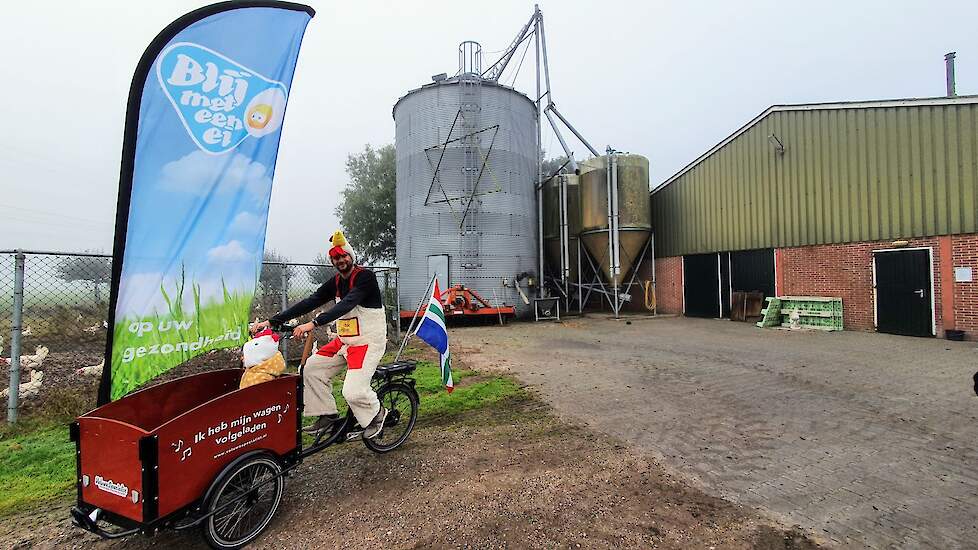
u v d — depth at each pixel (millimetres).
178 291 3441
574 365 7965
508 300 16328
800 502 3117
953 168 10039
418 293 16328
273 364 3305
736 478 3506
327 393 3693
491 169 16250
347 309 3406
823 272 12430
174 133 3365
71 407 5227
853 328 11742
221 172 3635
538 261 18641
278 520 2971
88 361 7770
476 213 16031
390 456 4004
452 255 15922
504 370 7574
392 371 4121
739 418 4949
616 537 2725
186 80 3402
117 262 3131
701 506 3084
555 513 3012
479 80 16469
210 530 2596
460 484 3447
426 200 16172
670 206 17859
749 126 14477
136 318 3232
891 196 11023
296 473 3678
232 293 3766
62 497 3359
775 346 9633
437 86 16266
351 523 2926
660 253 18375
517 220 16781
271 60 3896
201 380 3326
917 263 10555
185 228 3461
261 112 3863
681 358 8508
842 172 12008
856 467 3666
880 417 4875
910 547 2590
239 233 3789
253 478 2914
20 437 4508
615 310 17219
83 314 9047
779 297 13281
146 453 2328
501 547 2641
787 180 13344
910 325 10625
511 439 4391
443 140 16109
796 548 2596
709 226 16016
